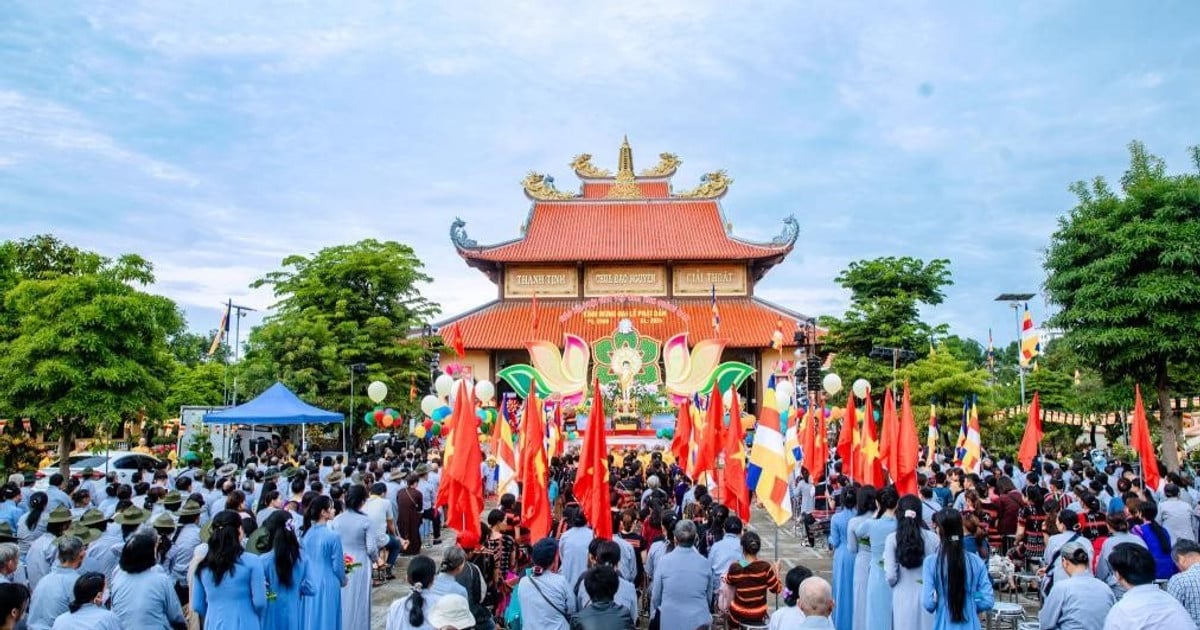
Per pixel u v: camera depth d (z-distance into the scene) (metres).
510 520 12.45
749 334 57.22
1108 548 10.09
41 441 30.75
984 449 35.84
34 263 31.70
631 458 24.77
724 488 13.22
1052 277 27.75
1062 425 41.75
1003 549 15.41
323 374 35.53
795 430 20.30
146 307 26.44
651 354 43.69
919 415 35.16
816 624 6.67
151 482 18.48
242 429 36.56
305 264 40.69
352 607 11.51
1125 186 28.48
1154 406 33.16
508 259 61.09
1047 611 8.16
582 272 62.59
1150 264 25.56
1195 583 7.71
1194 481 19.19
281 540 9.30
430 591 7.94
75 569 8.80
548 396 41.31
